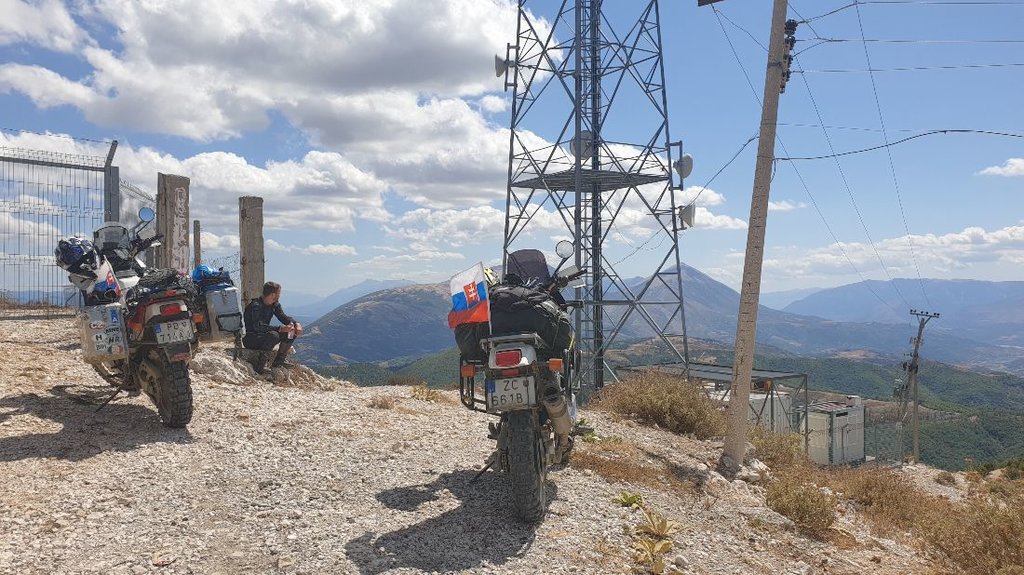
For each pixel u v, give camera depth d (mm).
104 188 15086
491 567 5219
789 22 12922
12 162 14141
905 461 47906
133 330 7988
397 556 5203
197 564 4809
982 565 7426
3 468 6383
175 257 14086
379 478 7086
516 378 6062
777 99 12984
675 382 15961
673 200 32375
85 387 9656
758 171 12805
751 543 7492
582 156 33469
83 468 6582
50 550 4816
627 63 32188
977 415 171625
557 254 7582
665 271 33031
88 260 8047
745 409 11984
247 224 13664
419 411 10945
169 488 6273
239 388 10773
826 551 7828
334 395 11500
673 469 10609
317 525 5680
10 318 14531
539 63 32906
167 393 8016
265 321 11984
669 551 6238
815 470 14656
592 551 5855
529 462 6102
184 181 14203
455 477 7387
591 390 28344
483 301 6160
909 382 53250
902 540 9414
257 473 6883
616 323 34250
